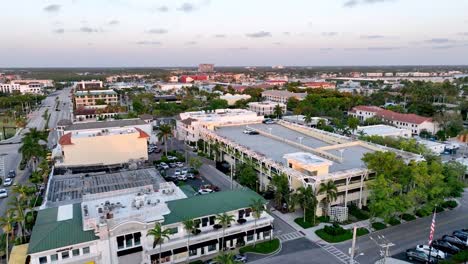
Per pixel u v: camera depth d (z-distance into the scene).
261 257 66.38
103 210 62.78
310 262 64.44
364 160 85.19
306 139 127.12
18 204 72.19
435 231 76.19
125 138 120.25
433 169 81.69
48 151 127.00
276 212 86.38
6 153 142.38
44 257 55.66
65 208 69.06
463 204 91.31
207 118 156.38
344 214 80.88
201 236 65.94
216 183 107.44
